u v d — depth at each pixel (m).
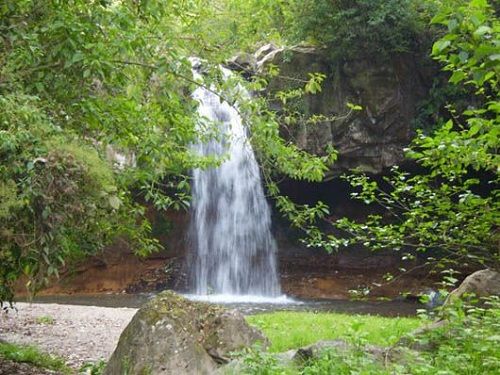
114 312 15.86
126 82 7.30
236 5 8.95
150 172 8.34
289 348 9.01
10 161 4.97
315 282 24.25
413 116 20.88
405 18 19.78
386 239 6.56
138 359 6.13
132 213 8.48
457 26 3.85
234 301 21.89
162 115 7.90
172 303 6.71
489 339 5.46
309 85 8.65
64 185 5.18
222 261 24.55
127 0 6.97
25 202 5.10
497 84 4.55
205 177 24.19
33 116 5.17
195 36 8.27
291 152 7.62
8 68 5.76
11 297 7.66
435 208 6.25
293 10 20.20
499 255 6.13
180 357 6.15
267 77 19.97
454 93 20.19
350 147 21.03
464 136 5.39
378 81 20.64
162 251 25.70
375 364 5.63
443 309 6.39
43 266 5.78
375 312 17.83
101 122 7.00
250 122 7.41
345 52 20.48
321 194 24.88
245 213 24.30
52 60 6.32
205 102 21.70
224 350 6.74
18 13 6.29
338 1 20.16
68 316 14.83
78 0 6.50
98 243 7.39
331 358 5.64
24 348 9.72
